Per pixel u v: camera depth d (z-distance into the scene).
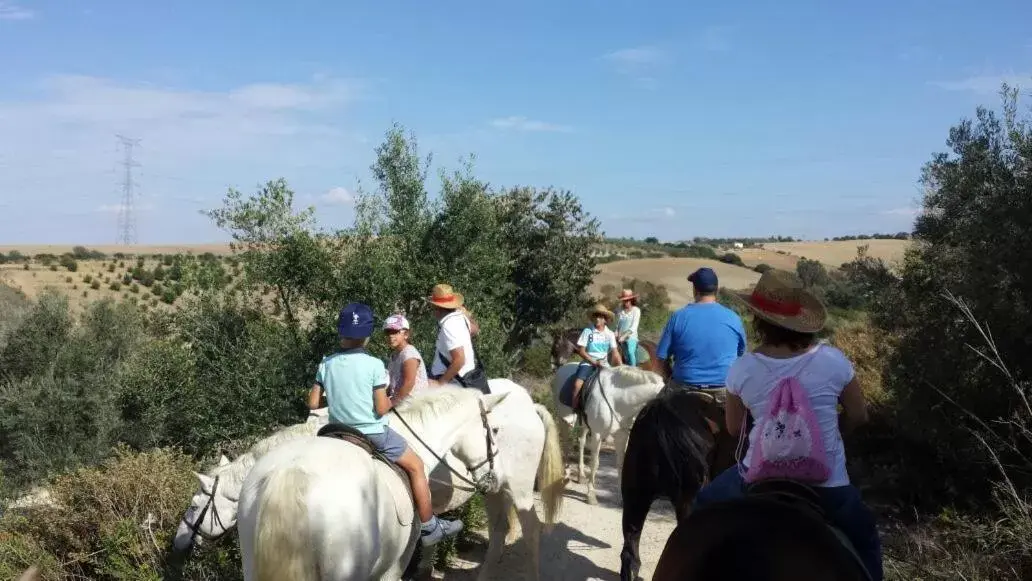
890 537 7.05
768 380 3.49
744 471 3.63
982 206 7.68
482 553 7.40
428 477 5.32
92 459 10.83
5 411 11.45
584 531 8.12
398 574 4.49
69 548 5.96
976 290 7.39
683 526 3.20
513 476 6.21
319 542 3.66
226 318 9.33
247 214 9.14
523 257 18.92
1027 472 6.77
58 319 13.09
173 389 10.02
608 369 9.06
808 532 2.94
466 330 6.68
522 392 6.64
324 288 9.36
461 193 10.54
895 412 8.94
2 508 7.09
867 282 10.73
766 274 3.66
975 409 7.41
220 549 5.56
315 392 4.64
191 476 6.44
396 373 6.15
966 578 5.34
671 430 5.57
